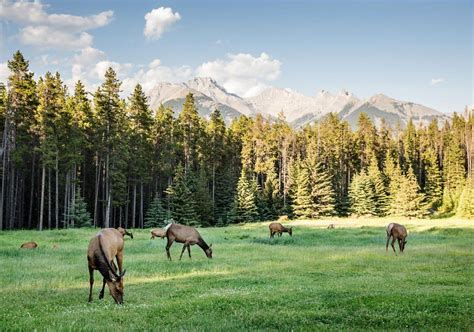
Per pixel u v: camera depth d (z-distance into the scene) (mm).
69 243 32375
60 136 53781
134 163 64625
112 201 59375
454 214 85062
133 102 64875
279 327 9117
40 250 26969
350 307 10914
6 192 59625
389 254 25344
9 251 25766
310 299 11953
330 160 95188
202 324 9375
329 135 101438
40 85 55000
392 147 109062
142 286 15078
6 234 38656
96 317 9875
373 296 11945
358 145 104562
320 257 24203
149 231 49781
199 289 14305
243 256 24906
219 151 85000
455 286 14516
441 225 55438
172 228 23156
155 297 12914
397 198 83562
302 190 80688
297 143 103188
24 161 60375
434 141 117375
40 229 49000
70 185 62188
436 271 18469
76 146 56219
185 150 78062
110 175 57406
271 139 92438
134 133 64562
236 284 15367
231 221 73938
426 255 24750
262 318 9766
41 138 54906
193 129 78688
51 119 52094
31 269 19031
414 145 111625
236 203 73625
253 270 19000
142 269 19328
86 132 61594
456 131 116500
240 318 9836
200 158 80312
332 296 12500
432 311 10523
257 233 46188
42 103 51938
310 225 60281
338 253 26297
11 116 50688
